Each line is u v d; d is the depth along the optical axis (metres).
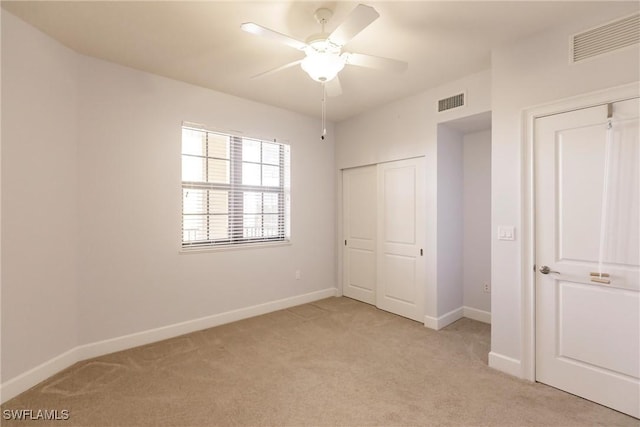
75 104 2.55
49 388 2.18
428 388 2.20
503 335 2.43
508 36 2.32
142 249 2.91
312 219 4.27
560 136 2.17
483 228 3.54
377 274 4.00
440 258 3.35
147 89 2.94
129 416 1.90
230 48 2.52
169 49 2.53
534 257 2.28
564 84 2.14
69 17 2.11
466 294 3.69
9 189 2.07
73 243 2.54
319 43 1.93
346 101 3.68
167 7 2.00
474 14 2.06
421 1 1.94
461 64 2.77
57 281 2.40
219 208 3.47
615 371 1.96
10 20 2.06
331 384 2.25
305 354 2.72
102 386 2.21
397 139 3.67
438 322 3.31
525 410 1.96
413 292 3.58
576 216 2.11
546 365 2.24
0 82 2.01
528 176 2.29
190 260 3.21
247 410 1.96
